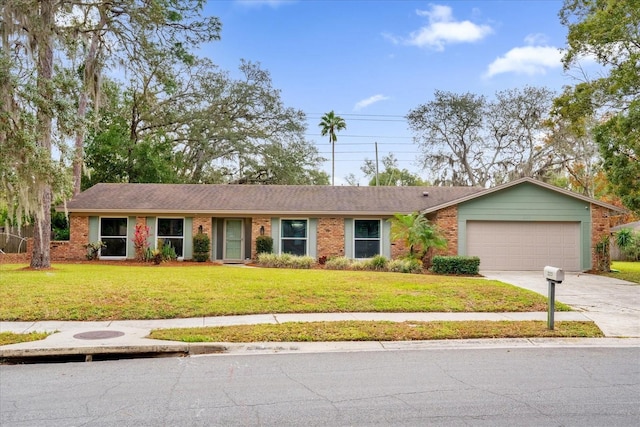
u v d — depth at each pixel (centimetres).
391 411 460
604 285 1480
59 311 931
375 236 2181
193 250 2117
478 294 1162
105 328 828
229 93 3584
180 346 718
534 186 1938
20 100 1418
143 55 2080
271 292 1136
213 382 560
